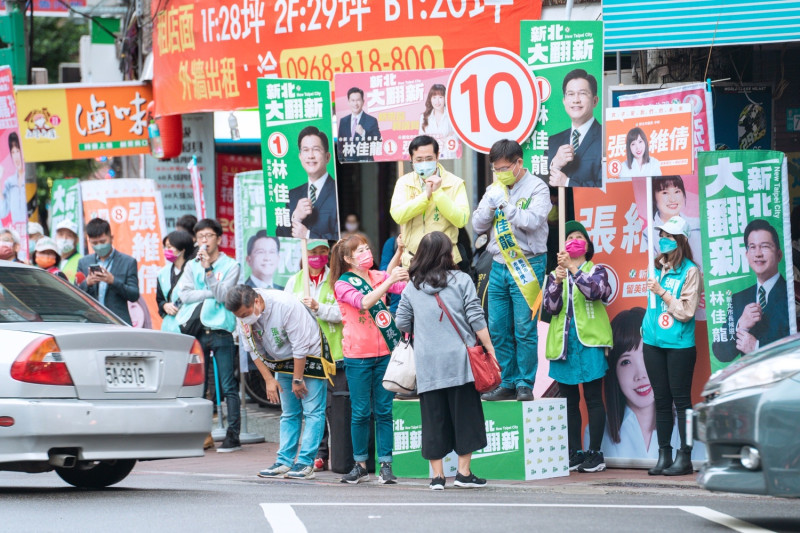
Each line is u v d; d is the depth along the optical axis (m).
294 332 20.84
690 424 15.27
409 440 21.62
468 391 19.42
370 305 20.30
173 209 37.12
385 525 14.03
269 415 30.75
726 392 14.40
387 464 20.77
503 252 20.67
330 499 17.25
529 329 20.89
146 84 36.12
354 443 21.02
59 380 17.06
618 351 21.91
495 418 20.78
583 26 21.06
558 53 21.22
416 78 22.52
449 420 19.62
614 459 22.02
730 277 20.22
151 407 17.80
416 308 19.41
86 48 45.56
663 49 24.41
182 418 18.19
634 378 21.78
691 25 21.56
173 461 25.39
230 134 35.34
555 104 21.28
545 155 21.39
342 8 27.08
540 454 20.73
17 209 29.34
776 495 13.86
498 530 13.60
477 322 19.17
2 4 39.44
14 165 29.34
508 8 25.22
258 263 28.28
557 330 21.66
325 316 21.81
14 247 27.77
